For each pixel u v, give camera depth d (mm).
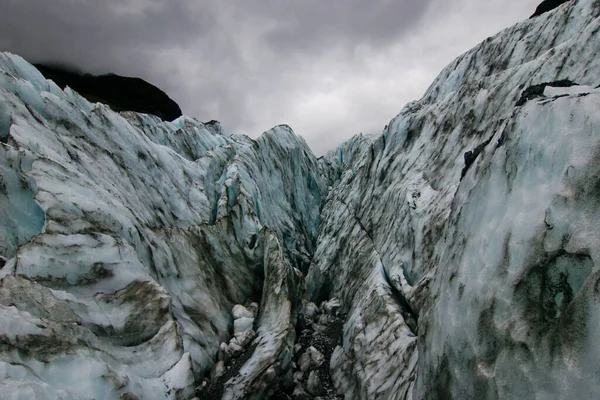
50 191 8984
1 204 8391
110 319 8430
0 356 5391
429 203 13836
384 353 10953
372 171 24438
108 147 14242
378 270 15633
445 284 6465
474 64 18328
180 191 17719
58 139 11523
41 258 7863
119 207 11312
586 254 3930
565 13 13461
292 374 12438
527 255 4629
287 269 15547
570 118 4641
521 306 4555
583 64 9836
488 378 4703
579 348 3719
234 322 13797
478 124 13664
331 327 16484
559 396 3770
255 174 24875
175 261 13180
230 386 10438
